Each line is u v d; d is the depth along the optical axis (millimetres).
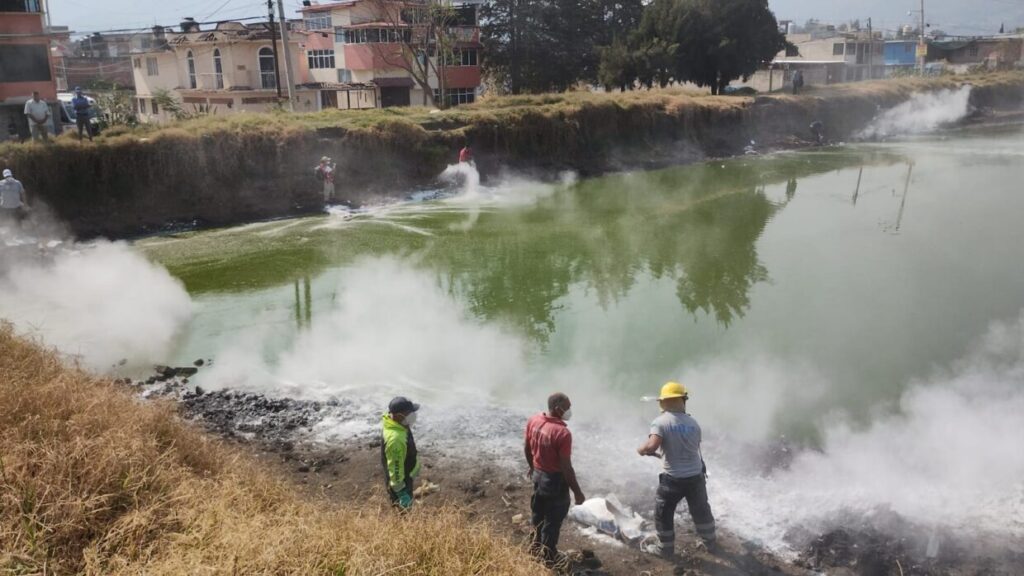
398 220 23016
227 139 23703
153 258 18781
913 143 42750
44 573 5137
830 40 76812
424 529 5898
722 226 22016
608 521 7398
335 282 16500
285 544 5441
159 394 10695
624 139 34969
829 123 44562
